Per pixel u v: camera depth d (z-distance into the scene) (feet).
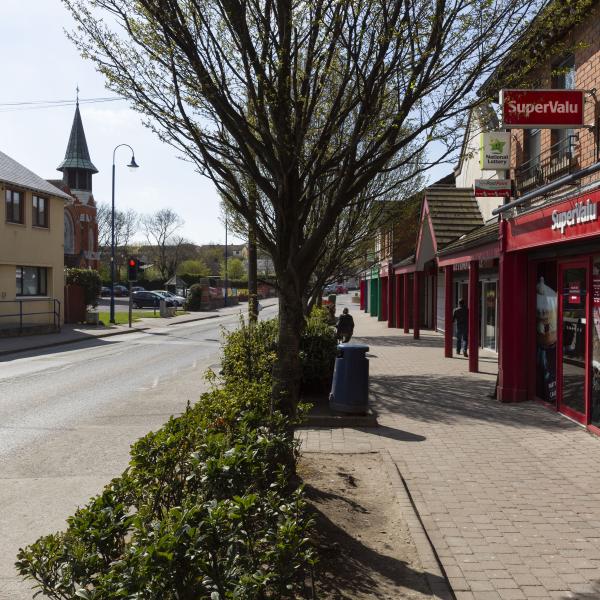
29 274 97.91
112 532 9.66
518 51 18.94
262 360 28.02
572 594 13.33
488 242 39.40
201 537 8.79
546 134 33.65
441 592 12.94
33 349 71.61
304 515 16.31
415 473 22.20
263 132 18.25
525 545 15.92
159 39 17.83
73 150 200.03
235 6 17.04
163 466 12.27
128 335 93.45
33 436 29.14
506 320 35.83
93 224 197.16
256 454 13.16
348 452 24.91
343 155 18.81
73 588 8.87
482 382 44.04
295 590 12.53
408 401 36.73
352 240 55.62
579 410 29.50
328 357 37.04
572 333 30.14
